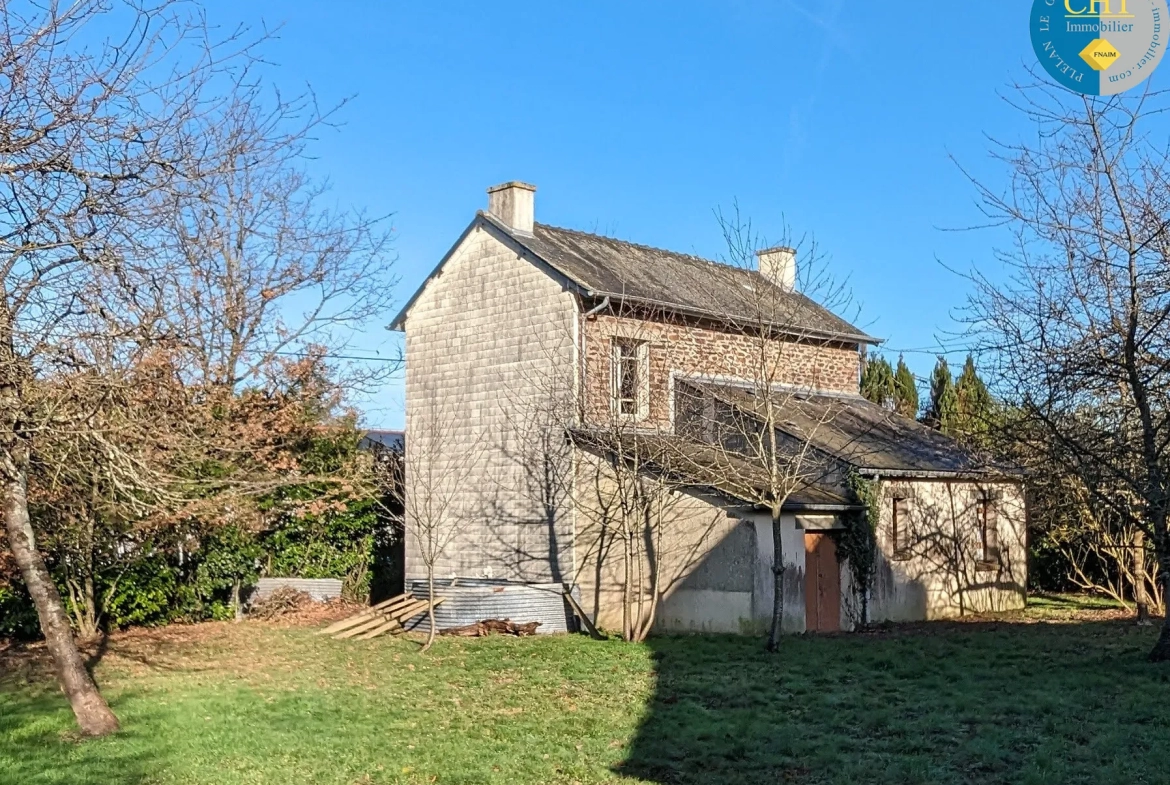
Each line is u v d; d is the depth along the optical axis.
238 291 20.83
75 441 9.70
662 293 21.38
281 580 21.69
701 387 20.53
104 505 14.01
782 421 20.14
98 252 9.02
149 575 19.25
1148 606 21.28
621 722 10.91
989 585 22.89
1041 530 23.69
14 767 9.04
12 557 16.17
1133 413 13.86
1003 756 9.23
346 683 13.46
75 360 9.30
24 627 17.25
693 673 13.95
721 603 18.41
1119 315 13.09
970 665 14.11
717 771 9.04
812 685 12.87
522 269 21.02
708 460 18.75
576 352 19.95
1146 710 10.71
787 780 8.75
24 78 8.53
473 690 12.92
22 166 8.52
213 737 10.16
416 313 23.09
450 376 22.31
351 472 21.75
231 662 15.22
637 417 19.92
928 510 21.56
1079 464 13.66
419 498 22.14
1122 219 12.91
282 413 20.56
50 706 11.60
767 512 18.19
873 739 10.06
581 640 17.88
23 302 9.09
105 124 8.81
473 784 8.70
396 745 9.95
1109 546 20.38
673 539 19.23
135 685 13.08
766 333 17.50
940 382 33.53
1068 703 11.22
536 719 11.12
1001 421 16.53
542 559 20.36
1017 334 13.70
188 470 12.95
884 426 23.44
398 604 19.44
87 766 9.09
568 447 19.97
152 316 9.50
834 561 19.64
